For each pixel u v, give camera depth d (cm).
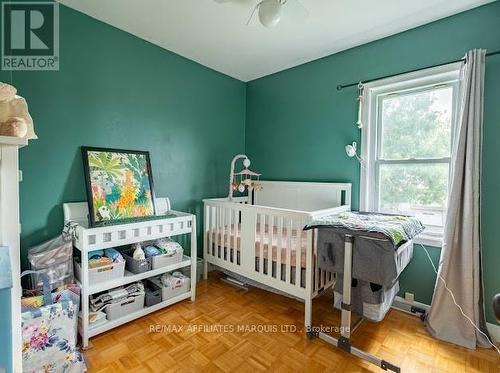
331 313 222
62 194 206
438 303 194
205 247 289
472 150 184
